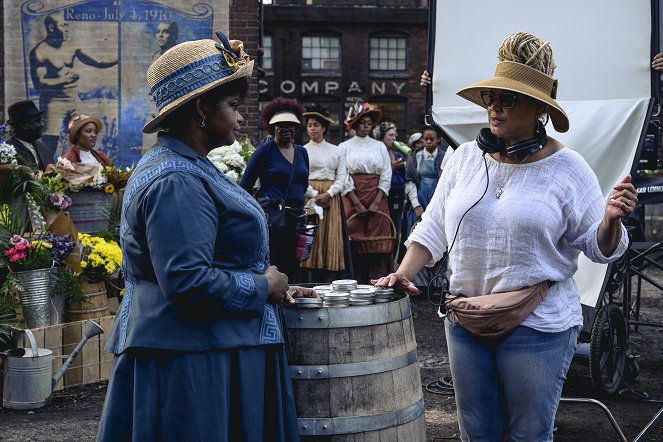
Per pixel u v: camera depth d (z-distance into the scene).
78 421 5.32
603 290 5.61
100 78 11.31
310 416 3.21
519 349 3.16
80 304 6.21
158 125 2.83
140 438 2.67
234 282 2.70
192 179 2.70
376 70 30.61
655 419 4.26
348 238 9.21
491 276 3.19
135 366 2.71
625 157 5.62
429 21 6.10
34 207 6.20
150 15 11.30
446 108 6.09
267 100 30.48
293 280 7.31
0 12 11.21
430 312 8.86
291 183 7.27
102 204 6.88
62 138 11.33
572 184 3.14
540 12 5.84
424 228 3.48
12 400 5.54
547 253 3.15
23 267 5.89
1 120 11.27
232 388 2.76
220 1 11.38
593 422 5.34
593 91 5.72
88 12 11.26
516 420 3.22
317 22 30.25
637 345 7.51
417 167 10.48
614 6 5.66
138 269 2.75
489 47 5.99
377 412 3.24
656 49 5.58
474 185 3.25
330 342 3.21
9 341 5.83
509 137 3.17
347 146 9.70
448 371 6.56
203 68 2.75
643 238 7.24
